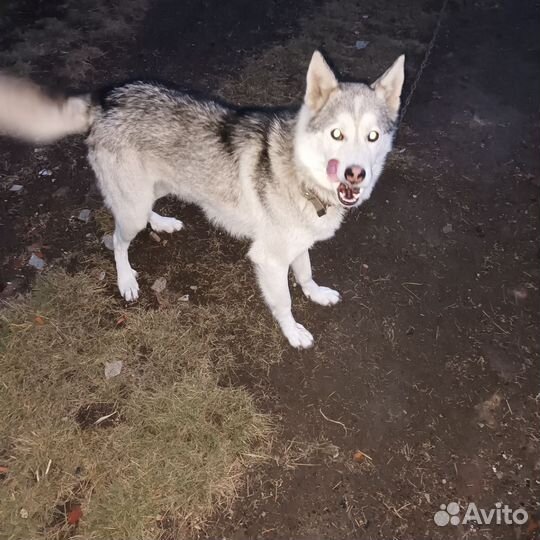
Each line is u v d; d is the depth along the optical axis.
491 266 1.55
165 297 1.47
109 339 1.37
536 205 1.70
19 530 1.07
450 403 1.28
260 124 1.18
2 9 2.33
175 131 1.22
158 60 2.15
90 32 2.25
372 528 1.11
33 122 1.38
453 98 2.03
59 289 1.44
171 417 1.23
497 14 2.40
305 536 1.10
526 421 1.25
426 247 1.59
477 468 1.19
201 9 2.39
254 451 1.20
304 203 1.14
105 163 1.27
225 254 1.57
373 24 2.34
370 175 1.02
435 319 1.44
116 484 1.13
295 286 1.51
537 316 1.44
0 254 1.54
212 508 1.12
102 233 1.60
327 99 1.07
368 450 1.21
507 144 1.87
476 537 1.10
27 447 1.18
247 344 1.39
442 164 1.81
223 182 1.22
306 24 2.33
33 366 1.30
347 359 1.36
